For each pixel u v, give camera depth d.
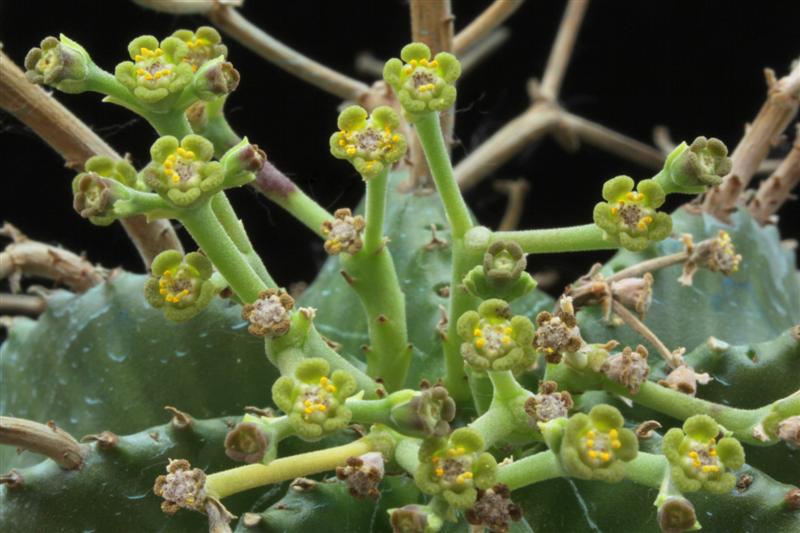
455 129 0.38
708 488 0.21
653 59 0.38
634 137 0.39
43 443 0.23
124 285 0.25
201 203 0.22
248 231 0.35
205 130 0.24
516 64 0.39
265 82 0.36
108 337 0.25
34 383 0.26
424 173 0.27
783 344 0.24
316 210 0.24
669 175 0.22
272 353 0.22
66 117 0.25
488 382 0.23
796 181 0.27
